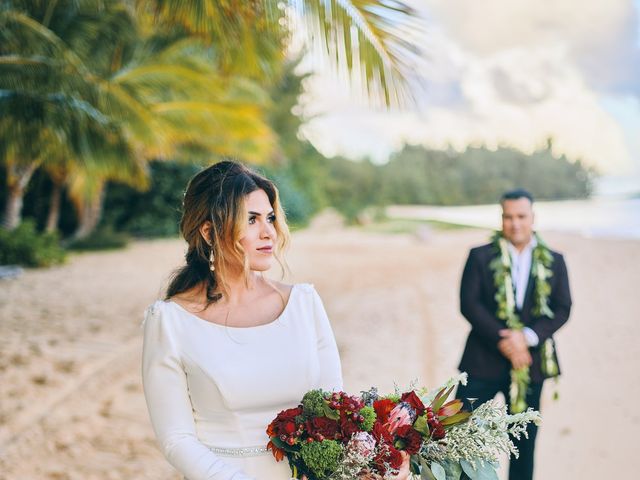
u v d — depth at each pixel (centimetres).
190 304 199
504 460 432
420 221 3145
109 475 409
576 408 544
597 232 2189
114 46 904
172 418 187
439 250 1808
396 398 198
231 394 190
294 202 2611
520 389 355
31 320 816
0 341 695
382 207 3731
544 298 368
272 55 620
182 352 192
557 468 432
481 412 204
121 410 523
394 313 935
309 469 183
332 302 1025
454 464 196
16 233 1340
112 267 1352
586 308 958
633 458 447
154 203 1988
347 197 4284
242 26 529
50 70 754
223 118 1124
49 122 759
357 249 1817
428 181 4966
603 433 490
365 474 182
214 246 198
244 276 202
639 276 1241
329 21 439
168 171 1994
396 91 459
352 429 181
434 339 780
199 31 536
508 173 5128
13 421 479
